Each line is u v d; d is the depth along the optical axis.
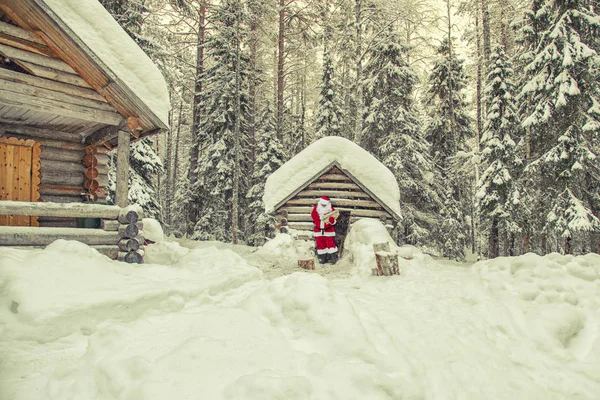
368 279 6.42
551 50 11.33
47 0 4.90
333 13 17.09
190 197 18.91
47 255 3.87
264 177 19.75
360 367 2.46
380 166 9.80
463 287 5.34
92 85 5.76
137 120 5.98
